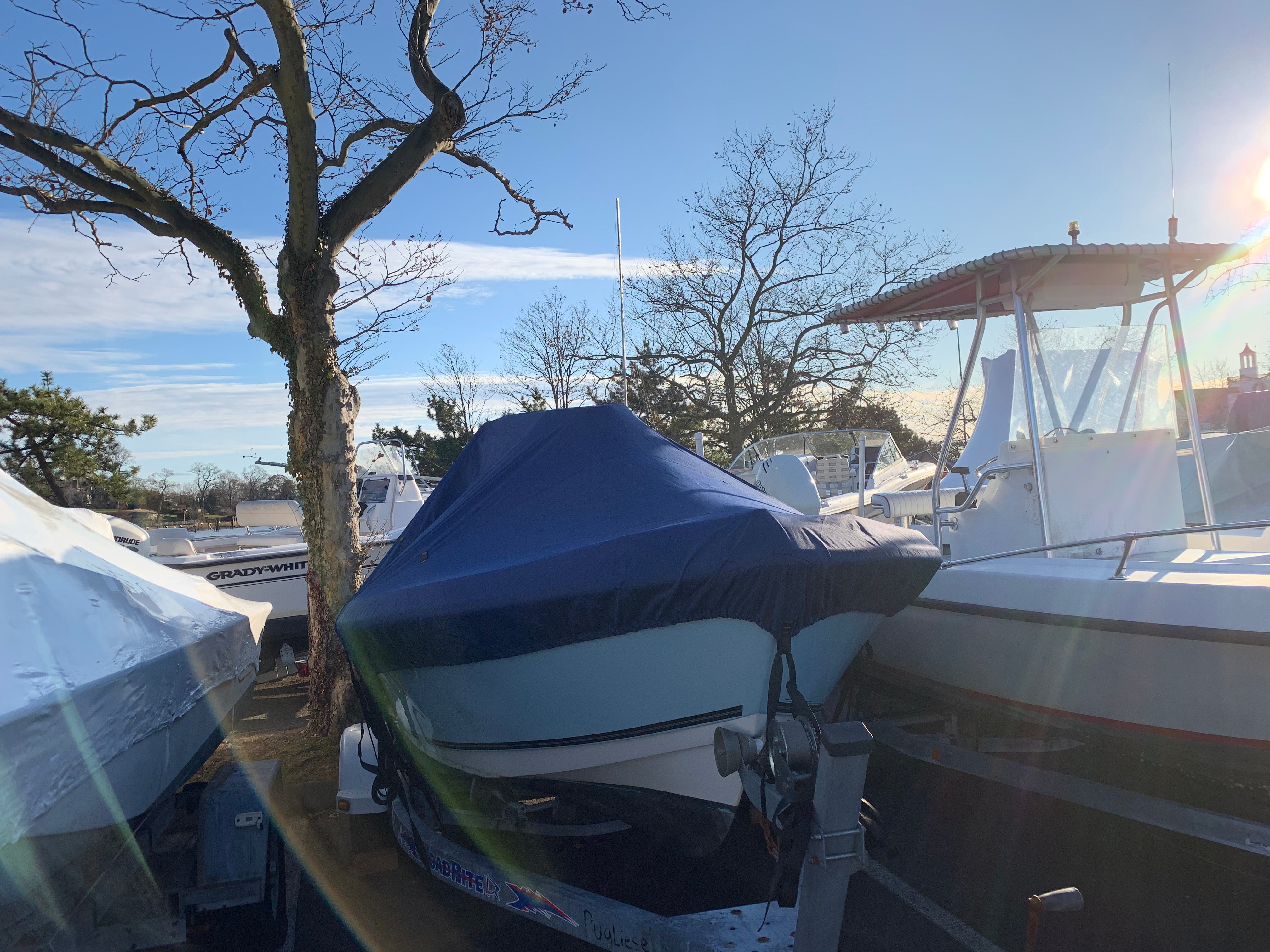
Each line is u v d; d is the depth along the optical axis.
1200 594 4.04
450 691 3.79
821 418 26.95
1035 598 4.71
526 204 7.79
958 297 5.96
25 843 2.33
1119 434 5.34
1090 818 4.78
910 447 27.94
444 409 32.75
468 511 4.14
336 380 6.52
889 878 4.16
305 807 4.80
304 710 7.78
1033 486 5.37
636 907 3.27
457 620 3.34
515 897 3.46
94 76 6.88
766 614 3.04
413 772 4.25
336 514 6.51
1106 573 4.61
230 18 6.48
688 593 3.03
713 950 2.70
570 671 3.36
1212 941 3.49
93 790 2.63
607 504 3.77
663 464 4.02
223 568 9.62
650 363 27.31
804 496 4.27
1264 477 6.60
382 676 4.19
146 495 40.47
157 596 3.93
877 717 5.66
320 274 6.46
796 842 2.62
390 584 3.98
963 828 4.75
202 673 3.74
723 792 3.47
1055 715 4.86
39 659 2.64
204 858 3.41
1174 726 4.30
